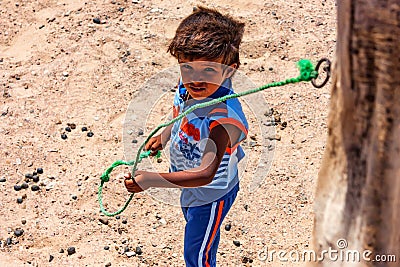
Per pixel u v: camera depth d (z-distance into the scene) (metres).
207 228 5.94
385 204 3.55
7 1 12.26
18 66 10.77
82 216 8.13
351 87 3.45
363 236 3.68
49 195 8.44
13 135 9.42
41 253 7.66
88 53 11.01
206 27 5.33
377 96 3.36
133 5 12.17
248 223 7.98
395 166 3.44
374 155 3.48
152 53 11.00
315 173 8.66
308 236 7.80
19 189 8.53
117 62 10.81
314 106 9.80
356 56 3.34
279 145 9.10
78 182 8.62
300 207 8.20
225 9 11.95
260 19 11.65
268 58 10.77
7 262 7.55
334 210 3.80
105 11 12.00
